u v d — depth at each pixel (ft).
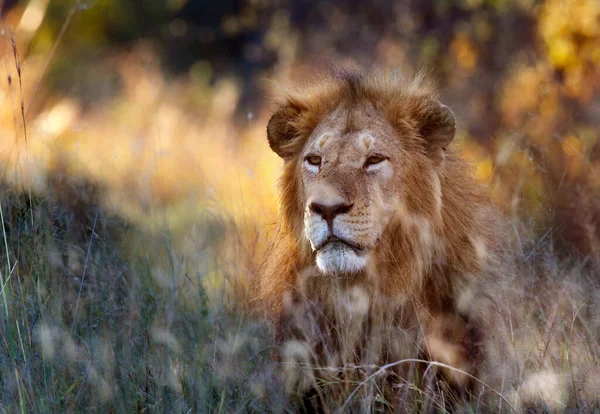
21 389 28.66
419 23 78.38
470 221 31.68
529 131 52.06
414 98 31.89
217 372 31.01
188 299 37.09
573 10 61.67
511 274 33.32
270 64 104.88
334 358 29.32
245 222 41.27
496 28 69.72
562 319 32.40
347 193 29.12
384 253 30.17
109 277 36.09
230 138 75.56
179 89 109.91
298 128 32.60
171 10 135.74
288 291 31.32
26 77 70.85
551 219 38.06
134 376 30.89
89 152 63.10
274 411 29.37
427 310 30.37
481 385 29.99
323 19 93.86
